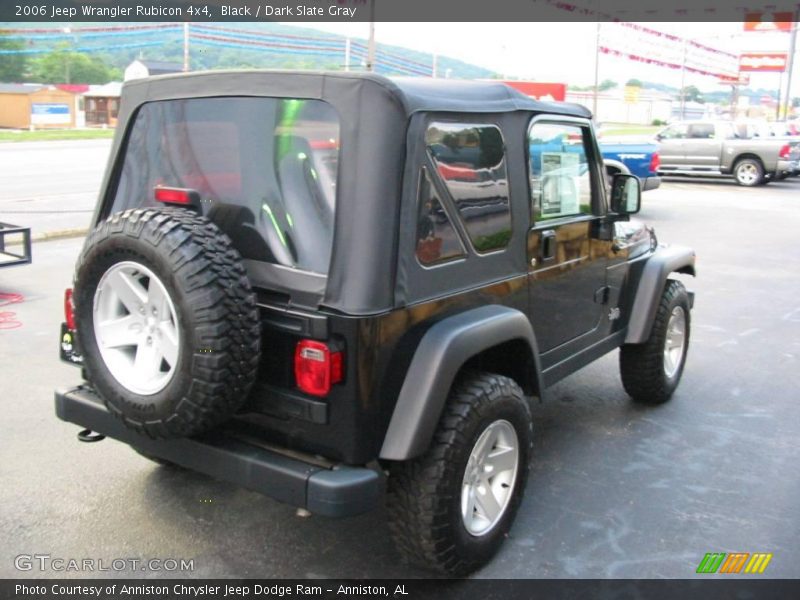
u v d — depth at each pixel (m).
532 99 3.85
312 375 2.85
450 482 3.13
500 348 3.68
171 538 3.67
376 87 2.89
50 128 46.25
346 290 2.84
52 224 12.30
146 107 3.51
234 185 3.19
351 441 2.88
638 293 5.01
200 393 2.77
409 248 2.99
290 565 3.49
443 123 3.14
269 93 3.10
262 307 2.96
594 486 4.30
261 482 2.95
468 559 3.31
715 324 7.90
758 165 22.34
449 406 3.18
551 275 4.00
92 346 3.06
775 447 4.88
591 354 4.55
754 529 3.88
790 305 8.74
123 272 2.93
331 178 2.96
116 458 4.46
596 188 4.45
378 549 3.62
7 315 7.35
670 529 3.86
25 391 5.46
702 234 13.63
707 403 5.65
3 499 3.98
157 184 3.46
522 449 3.55
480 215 3.40
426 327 3.09
